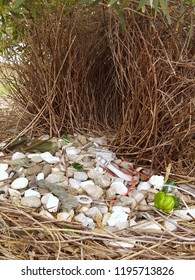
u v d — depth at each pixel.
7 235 0.41
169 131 0.52
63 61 0.58
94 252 0.40
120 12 0.45
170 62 0.50
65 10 0.59
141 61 0.52
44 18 0.59
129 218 0.44
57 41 0.59
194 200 0.49
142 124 0.54
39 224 0.41
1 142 0.61
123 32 0.52
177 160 0.55
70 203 0.45
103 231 0.42
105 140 0.60
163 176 0.52
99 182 0.50
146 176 0.52
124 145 0.56
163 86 0.51
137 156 0.54
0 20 0.58
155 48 0.51
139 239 0.41
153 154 0.52
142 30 0.53
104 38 0.61
